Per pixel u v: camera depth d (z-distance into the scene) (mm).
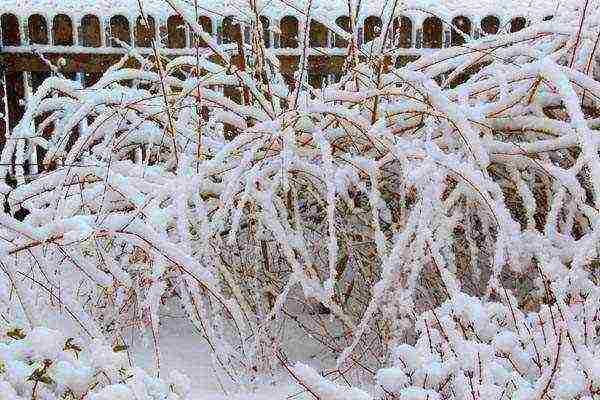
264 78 3842
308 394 2465
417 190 2830
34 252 2811
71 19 5414
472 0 5793
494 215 2607
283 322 3137
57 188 3049
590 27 3293
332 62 5387
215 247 2957
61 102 3799
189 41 5461
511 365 2330
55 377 2104
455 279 2789
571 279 2537
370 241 3096
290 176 3006
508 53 3139
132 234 2541
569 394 2072
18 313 2594
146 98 3189
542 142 2941
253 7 3223
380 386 2148
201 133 3283
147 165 3418
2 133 5492
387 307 2773
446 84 3254
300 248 2865
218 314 2785
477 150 2688
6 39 5426
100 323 3039
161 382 2176
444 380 2191
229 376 2775
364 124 2830
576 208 2982
